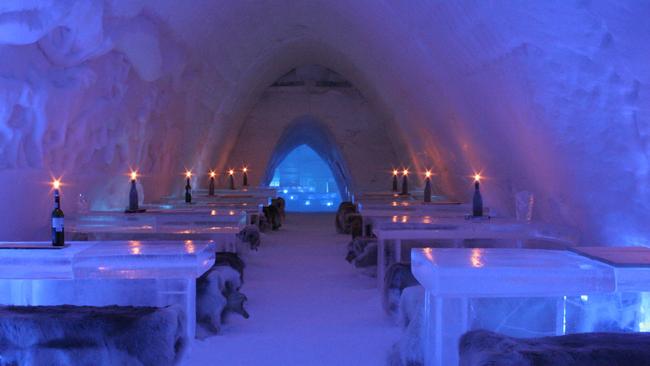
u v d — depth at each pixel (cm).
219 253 491
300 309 458
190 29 589
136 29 465
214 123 945
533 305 256
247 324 410
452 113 604
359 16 680
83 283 295
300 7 792
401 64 695
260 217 987
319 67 1246
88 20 367
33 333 238
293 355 338
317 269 651
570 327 258
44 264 277
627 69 290
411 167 1093
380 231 452
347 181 1424
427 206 620
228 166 1254
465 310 254
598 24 282
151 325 245
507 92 421
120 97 502
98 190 527
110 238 464
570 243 435
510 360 205
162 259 285
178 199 710
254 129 1256
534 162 455
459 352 238
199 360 327
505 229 442
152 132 640
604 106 327
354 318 429
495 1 340
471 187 688
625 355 209
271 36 898
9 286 293
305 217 1381
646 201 347
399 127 1036
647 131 313
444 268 247
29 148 387
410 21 523
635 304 259
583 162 380
